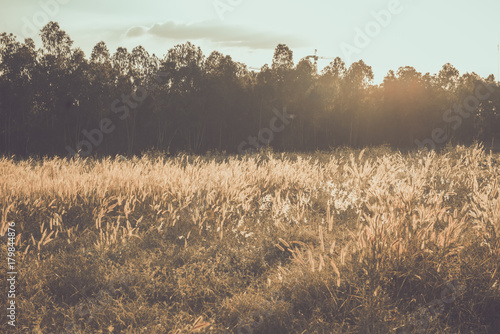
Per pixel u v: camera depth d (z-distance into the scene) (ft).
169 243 20.76
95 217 24.75
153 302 15.06
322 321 12.59
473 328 12.87
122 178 31.17
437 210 18.10
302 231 22.16
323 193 31.45
